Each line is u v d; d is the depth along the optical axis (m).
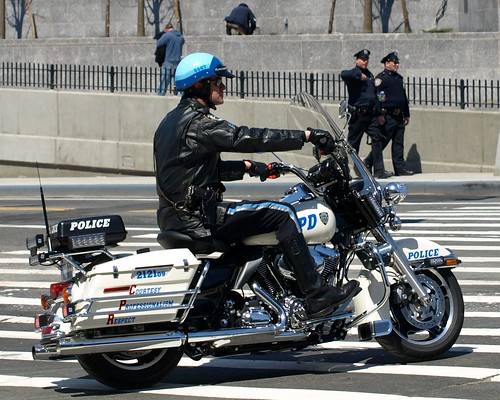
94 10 32.50
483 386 7.79
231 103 26.20
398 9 29.39
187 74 8.01
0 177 28.44
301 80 25.92
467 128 24.25
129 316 7.68
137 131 26.92
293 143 7.86
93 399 7.79
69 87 28.33
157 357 8.00
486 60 26.61
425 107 24.98
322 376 8.23
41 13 33.09
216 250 7.91
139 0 31.03
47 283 13.28
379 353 8.98
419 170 24.70
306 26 30.17
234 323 7.95
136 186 23.64
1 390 8.14
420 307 8.53
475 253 14.45
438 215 18.45
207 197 7.85
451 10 29.16
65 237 7.66
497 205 19.98
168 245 8.02
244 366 8.66
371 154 23.11
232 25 29.12
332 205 8.25
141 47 29.66
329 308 8.02
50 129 27.84
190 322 7.89
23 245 16.30
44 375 8.66
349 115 8.20
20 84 28.66
